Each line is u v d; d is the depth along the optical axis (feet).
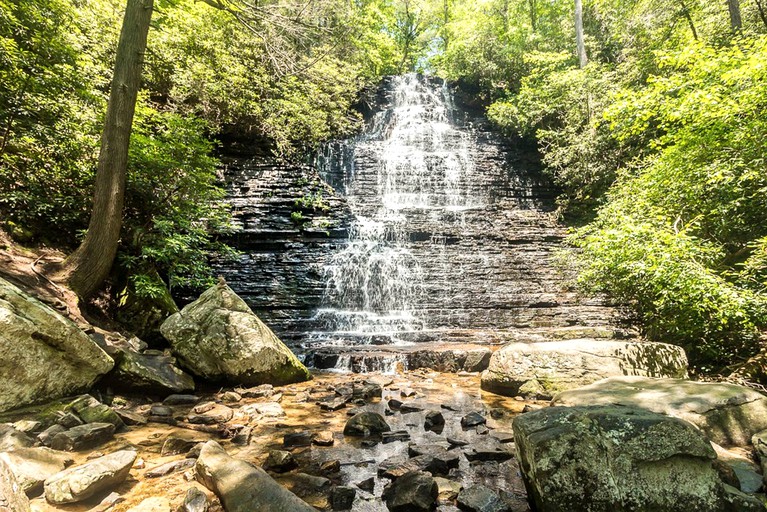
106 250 20.08
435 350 25.03
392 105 72.18
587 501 7.16
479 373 23.32
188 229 25.95
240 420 14.44
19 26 20.34
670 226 20.93
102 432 11.89
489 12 79.10
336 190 54.19
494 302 36.88
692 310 18.12
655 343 17.57
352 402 17.16
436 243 45.14
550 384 17.16
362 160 57.00
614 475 7.18
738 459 9.66
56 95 22.15
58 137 22.18
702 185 21.30
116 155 20.10
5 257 18.25
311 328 33.42
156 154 24.90
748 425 11.18
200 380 18.86
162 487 9.21
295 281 37.68
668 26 48.73
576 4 58.75
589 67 51.03
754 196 20.30
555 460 7.50
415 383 20.83
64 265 19.63
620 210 25.77
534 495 7.93
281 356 19.89
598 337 27.91
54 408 12.98
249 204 44.91
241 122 49.06
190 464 10.44
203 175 27.22
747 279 18.21
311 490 9.36
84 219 23.84
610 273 20.65
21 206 21.84
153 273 24.02
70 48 23.04
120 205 20.45
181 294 32.12
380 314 36.01
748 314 16.43
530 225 49.62
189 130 27.20
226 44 44.52
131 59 20.35
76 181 23.72
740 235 21.67
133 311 22.08
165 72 41.88
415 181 56.08
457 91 75.15
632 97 25.36
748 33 35.70
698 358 19.65
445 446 12.13
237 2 24.36
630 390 12.94
